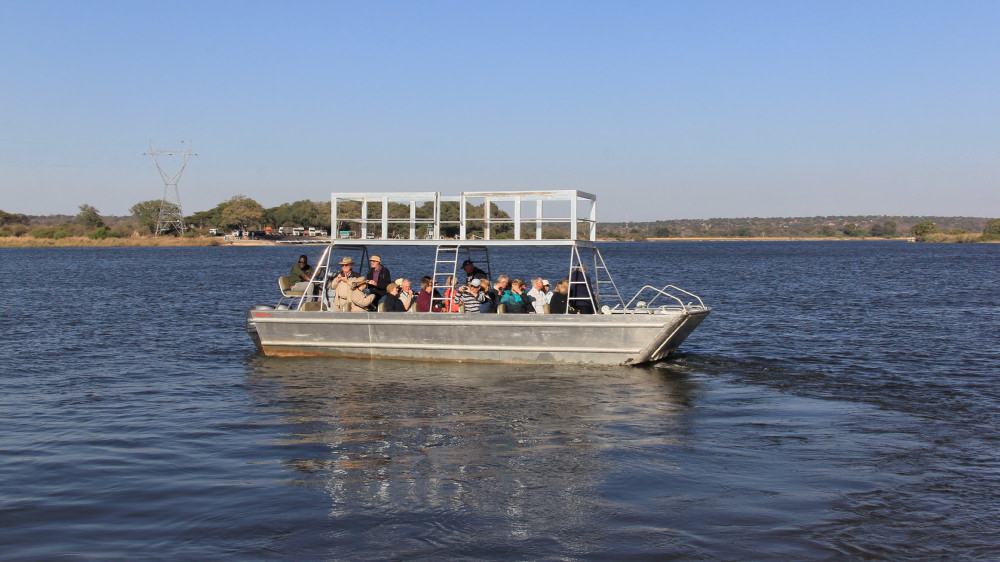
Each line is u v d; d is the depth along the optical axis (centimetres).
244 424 1231
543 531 810
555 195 1661
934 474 987
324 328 1761
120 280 5075
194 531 813
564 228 1938
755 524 827
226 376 1619
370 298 1758
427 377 1570
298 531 812
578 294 1725
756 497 905
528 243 1675
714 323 2586
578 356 1658
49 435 1169
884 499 898
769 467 1015
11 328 2438
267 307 1864
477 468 1009
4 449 1095
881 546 776
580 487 938
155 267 7062
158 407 1349
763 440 1142
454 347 1688
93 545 782
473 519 841
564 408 1326
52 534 807
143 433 1180
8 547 776
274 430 1195
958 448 1102
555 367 1658
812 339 2195
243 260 8838
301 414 1291
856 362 1808
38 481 962
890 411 1322
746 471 998
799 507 874
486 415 1276
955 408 1346
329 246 1792
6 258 9325
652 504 884
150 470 1004
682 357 1848
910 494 914
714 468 1010
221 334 2323
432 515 852
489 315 1658
